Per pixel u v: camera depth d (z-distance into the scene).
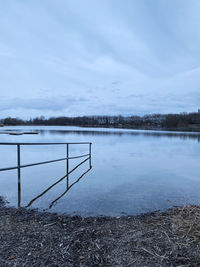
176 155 9.89
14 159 8.21
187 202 3.56
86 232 2.29
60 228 2.39
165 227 2.41
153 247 1.95
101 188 4.48
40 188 4.42
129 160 8.45
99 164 7.55
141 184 4.82
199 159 8.68
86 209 3.18
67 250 1.88
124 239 2.12
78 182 4.99
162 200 3.68
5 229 2.27
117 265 1.66
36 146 13.81
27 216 2.77
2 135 26.09
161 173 6.05
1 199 3.62
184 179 5.32
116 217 2.83
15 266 1.59
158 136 27.97
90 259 1.74
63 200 3.64
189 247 1.93
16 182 4.89
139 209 3.20
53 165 7.27
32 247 1.89
